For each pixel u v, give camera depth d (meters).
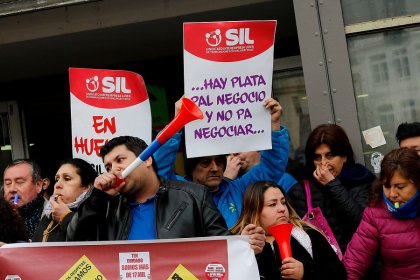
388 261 5.10
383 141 6.59
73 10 7.77
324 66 6.62
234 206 6.02
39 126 10.53
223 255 4.44
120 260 4.49
